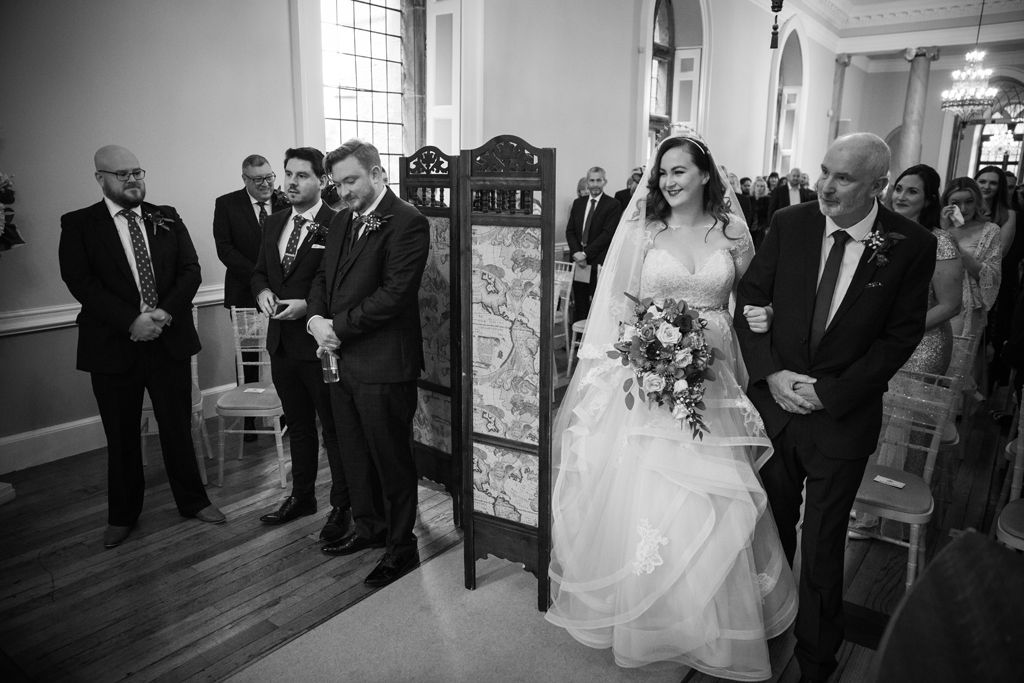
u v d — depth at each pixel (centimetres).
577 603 252
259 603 278
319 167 333
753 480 228
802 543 228
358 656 246
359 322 275
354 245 283
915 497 259
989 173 512
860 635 258
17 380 405
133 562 308
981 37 1396
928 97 1805
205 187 473
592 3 756
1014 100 1797
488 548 283
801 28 1304
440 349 336
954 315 303
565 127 744
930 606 71
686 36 998
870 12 1479
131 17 422
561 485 266
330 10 579
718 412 240
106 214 314
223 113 476
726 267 244
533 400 261
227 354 507
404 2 634
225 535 333
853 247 215
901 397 303
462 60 617
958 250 304
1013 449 309
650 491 233
